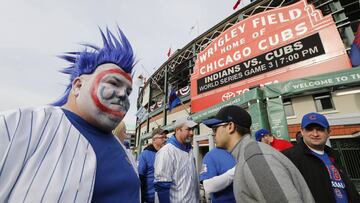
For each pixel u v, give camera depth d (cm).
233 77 984
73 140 76
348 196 198
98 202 75
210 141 602
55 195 60
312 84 466
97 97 87
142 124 2284
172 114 1616
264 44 906
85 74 92
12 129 62
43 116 74
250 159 102
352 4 1046
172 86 1848
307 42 777
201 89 1127
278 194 86
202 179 212
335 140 853
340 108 832
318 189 186
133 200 92
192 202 239
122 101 94
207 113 689
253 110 520
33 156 63
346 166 803
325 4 914
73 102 92
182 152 257
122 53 99
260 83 872
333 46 708
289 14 864
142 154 318
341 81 434
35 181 60
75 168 69
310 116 218
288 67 807
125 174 91
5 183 57
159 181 222
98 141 89
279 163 98
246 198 99
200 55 1205
